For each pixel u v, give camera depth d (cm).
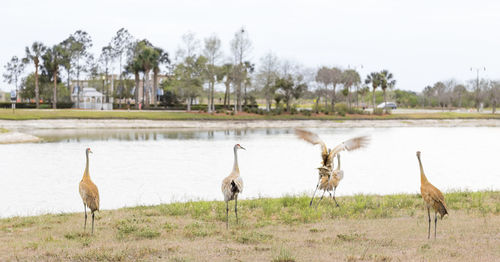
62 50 10144
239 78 9362
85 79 13950
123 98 13512
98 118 7575
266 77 10106
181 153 4175
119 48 11694
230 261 875
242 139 5784
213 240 1066
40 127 6812
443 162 3697
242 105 11706
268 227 1219
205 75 9231
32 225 1293
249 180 2753
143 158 3778
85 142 5034
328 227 1205
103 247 986
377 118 9888
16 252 954
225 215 1380
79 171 3031
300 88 10019
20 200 2081
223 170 3164
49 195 2216
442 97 14612
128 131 6744
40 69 10962
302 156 4084
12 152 4047
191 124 8006
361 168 3331
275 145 5059
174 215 1427
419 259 870
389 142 5566
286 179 2802
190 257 897
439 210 1043
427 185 1054
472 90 17562
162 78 13525
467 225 1206
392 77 12206
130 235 1117
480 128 8538
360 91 14588
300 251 941
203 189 2406
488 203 1585
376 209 1448
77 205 1975
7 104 9612
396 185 2558
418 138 6162
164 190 2373
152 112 9012
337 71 10588
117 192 2305
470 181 2738
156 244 1019
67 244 1030
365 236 1092
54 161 3506
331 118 9512
